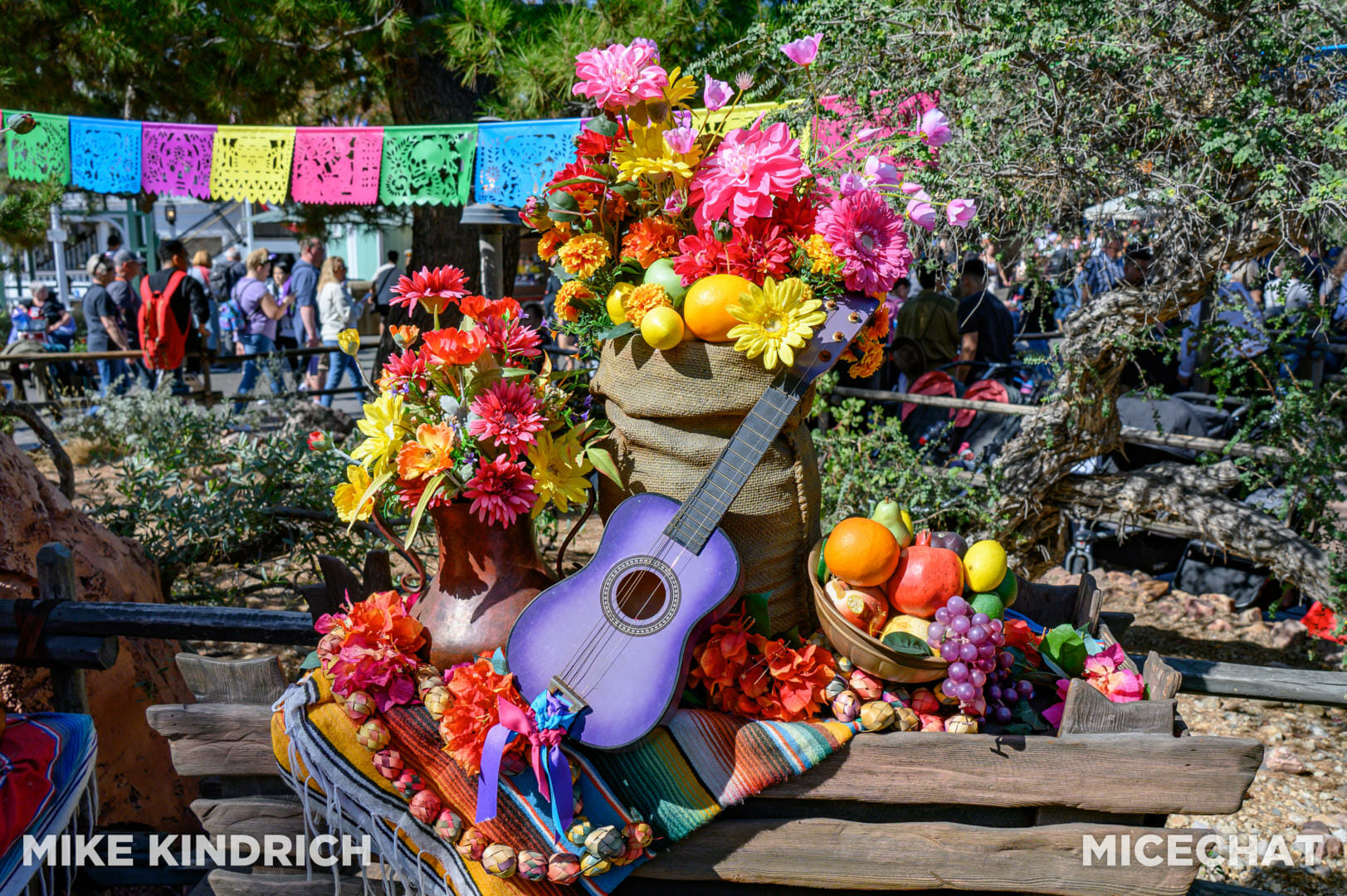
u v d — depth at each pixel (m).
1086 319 3.76
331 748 1.97
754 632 2.08
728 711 2.02
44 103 6.47
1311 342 4.53
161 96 6.64
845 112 3.19
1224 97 3.02
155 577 3.71
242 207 18.88
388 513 2.27
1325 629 3.97
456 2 5.08
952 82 3.15
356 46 5.84
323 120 7.64
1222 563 4.97
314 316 11.12
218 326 13.89
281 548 4.50
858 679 2.00
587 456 2.11
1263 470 4.02
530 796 1.90
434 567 4.57
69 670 2.61
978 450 4.98
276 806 2.19
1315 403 3.82
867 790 1.96
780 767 1.93
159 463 4.58
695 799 1.93
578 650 1.92
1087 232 3.64
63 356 8.30
